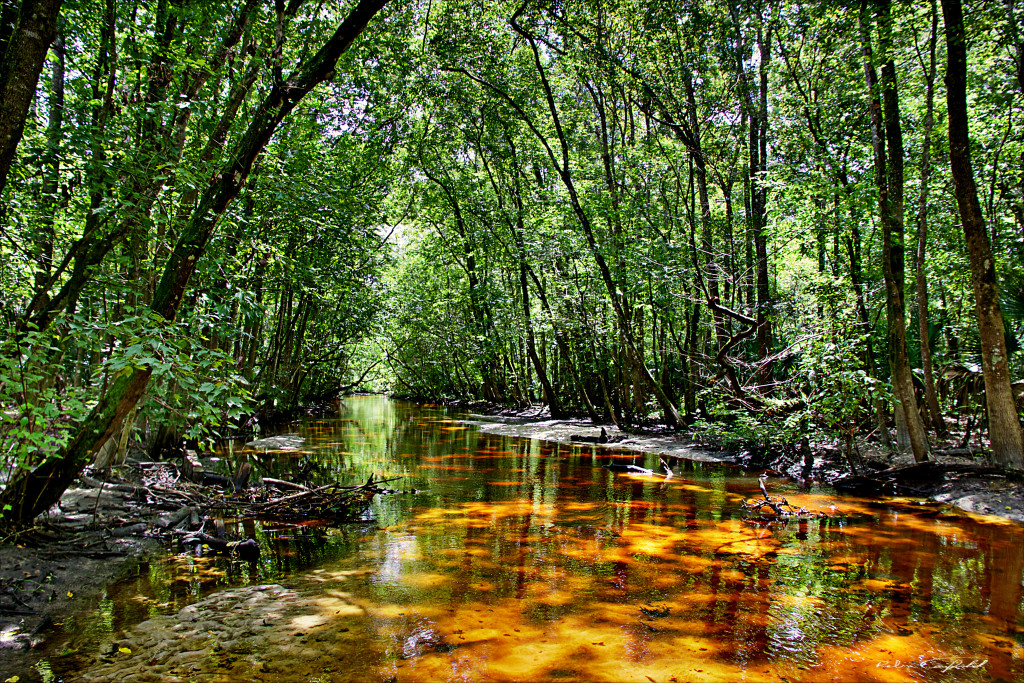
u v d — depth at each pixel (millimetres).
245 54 8375
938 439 12609
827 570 6449
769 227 14609
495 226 24219
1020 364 12562
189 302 8773
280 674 4250
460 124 23422
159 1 8180
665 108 18234
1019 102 12820
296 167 11398
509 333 25266
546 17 17906
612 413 21859
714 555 6996
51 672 4281
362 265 18984
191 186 6754
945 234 13672
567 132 22359
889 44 11039
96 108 8445
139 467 10555
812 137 15961
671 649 4656
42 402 5871
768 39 16906
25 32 4137
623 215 17938
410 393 52906
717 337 19625
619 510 9266
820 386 12211
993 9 10008
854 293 12797
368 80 17406
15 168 6883
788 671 4328
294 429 22531
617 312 19203
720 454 14922
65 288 7227
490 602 5602
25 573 5871
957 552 7043
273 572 6449
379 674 4250
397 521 8641
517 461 14531
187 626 5055
